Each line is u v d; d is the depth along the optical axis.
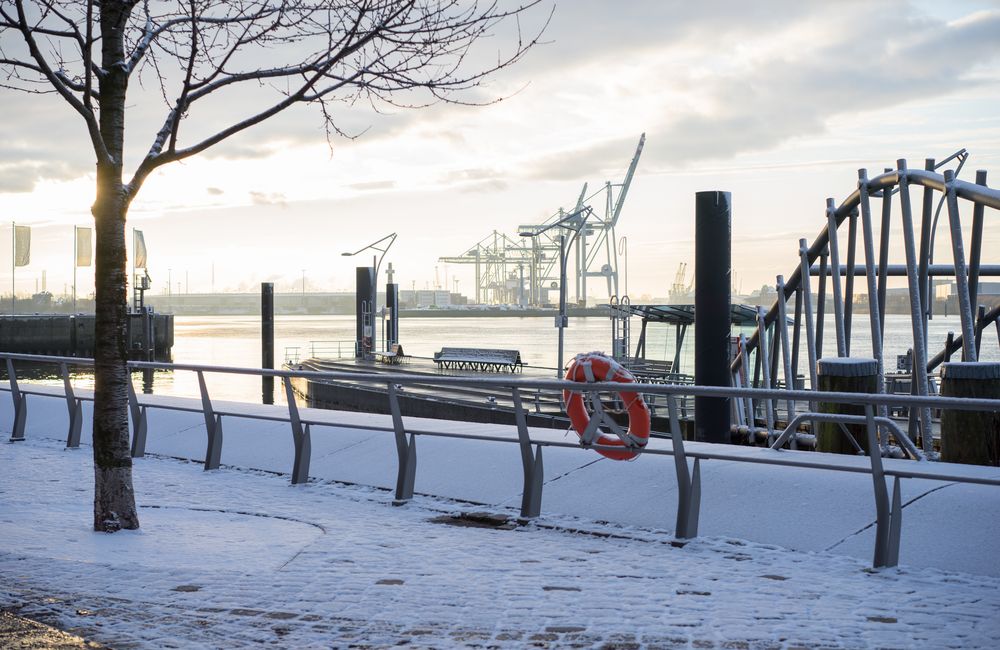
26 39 7.01
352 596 5.43
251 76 7.84
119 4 7.69
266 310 60.00
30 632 4.62
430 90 8.20
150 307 109.81
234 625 4.84
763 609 5.14
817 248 17.34
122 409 7.52
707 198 16.33
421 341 156.50
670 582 5.79
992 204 12.29
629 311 39.78
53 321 120.19
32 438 13.71
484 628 4.81
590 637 4.65
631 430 7.39
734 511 7.16
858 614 5.04
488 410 30.33
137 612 5.04
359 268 75.94
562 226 44.16
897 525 6.14
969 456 9.07
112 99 7.75
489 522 7.83
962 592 5.50
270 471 10.45
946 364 9.27
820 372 11.07
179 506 8.62
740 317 28.02
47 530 7.36
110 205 7.70
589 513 7.75
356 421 10.89
